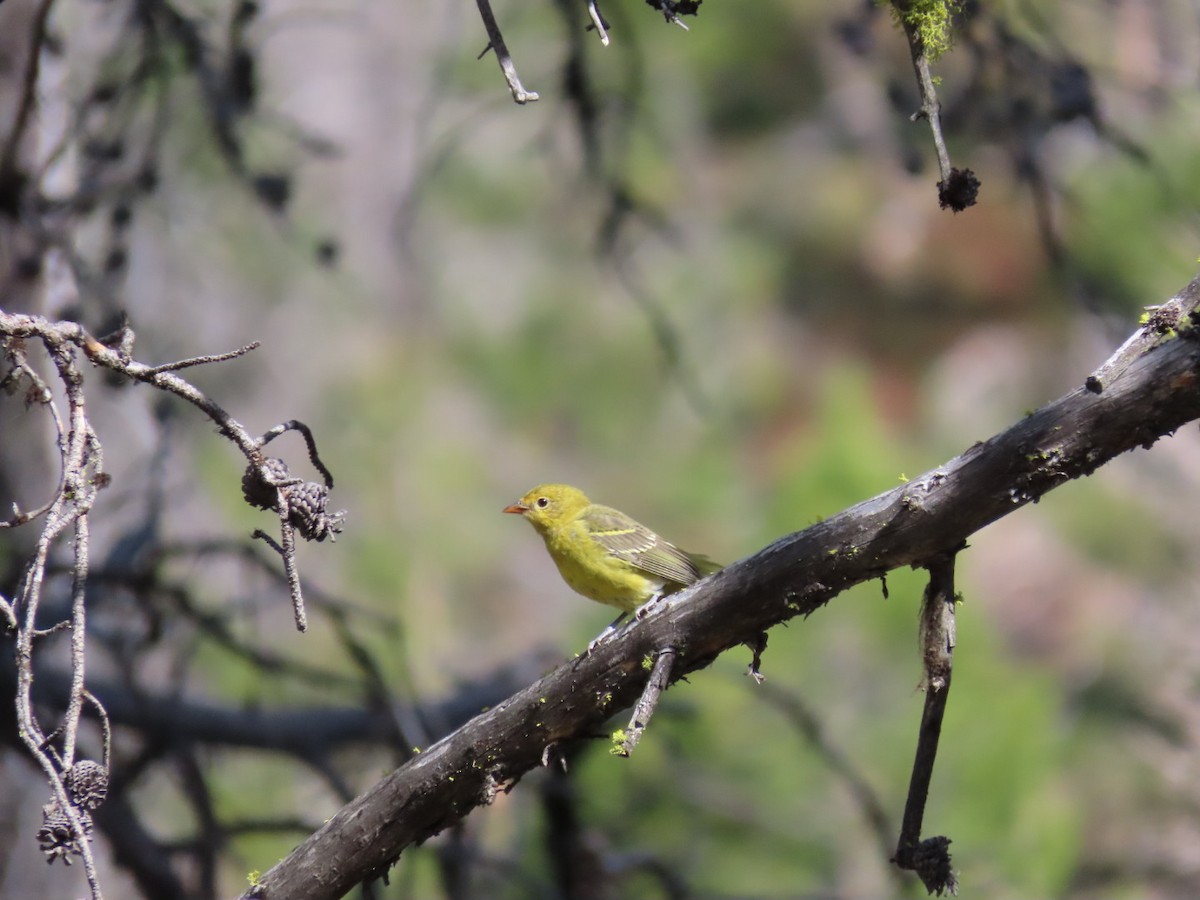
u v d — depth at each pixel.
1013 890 11.54
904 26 5.08
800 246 18.89
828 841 11.62
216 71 9.12
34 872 10.16
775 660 12.11
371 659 9.95
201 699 10.55
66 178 9.20
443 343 19.59
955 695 12.04
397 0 19.33
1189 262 12.38
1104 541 16.69
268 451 18.47
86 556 4.66
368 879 6.05
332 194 19.11
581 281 19.14
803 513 13.49
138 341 10.73
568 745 5.84
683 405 19.02
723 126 18.12
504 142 18.27
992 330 18.95
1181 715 15.19
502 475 19.64
